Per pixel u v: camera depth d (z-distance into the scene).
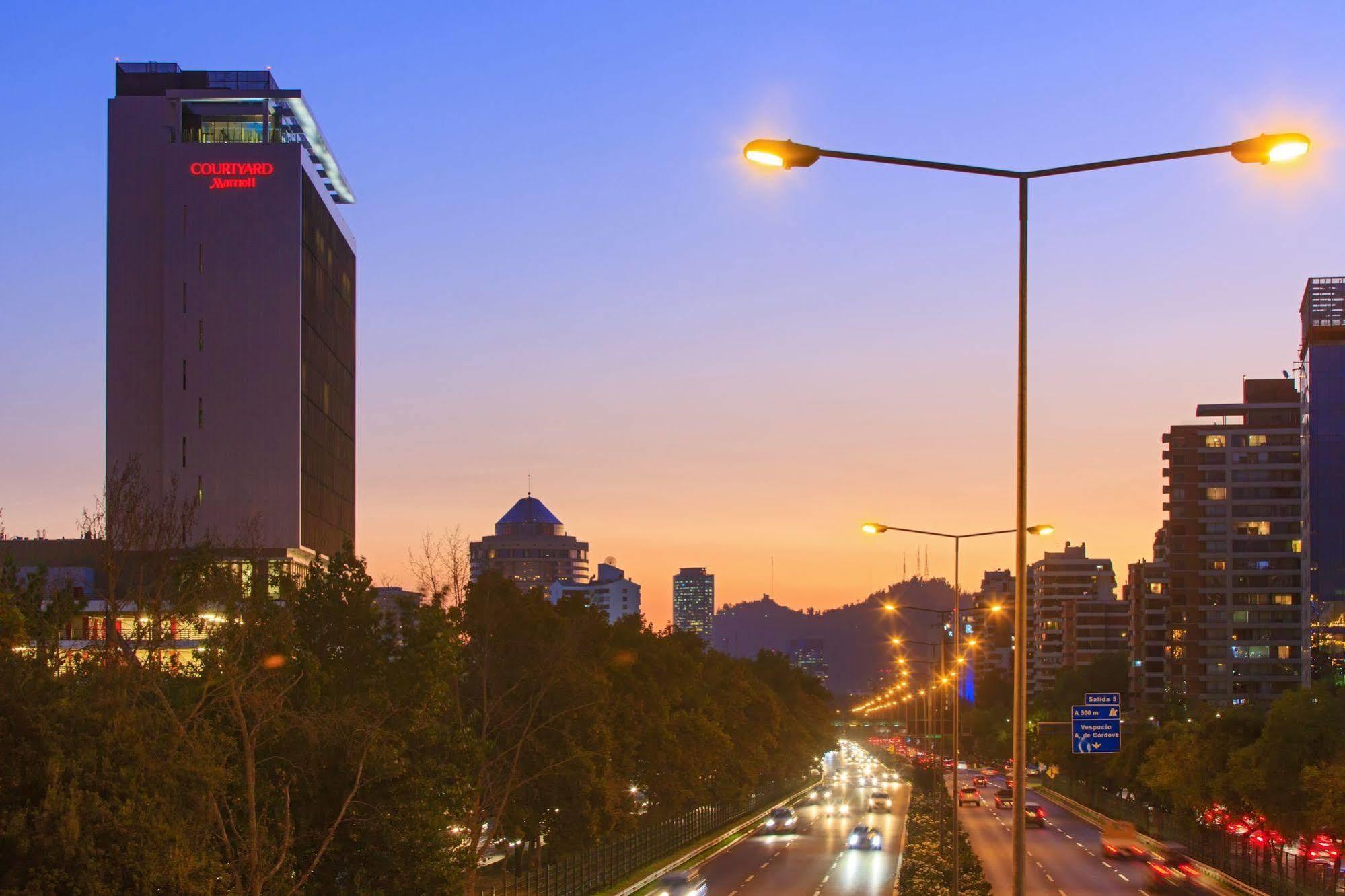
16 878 31.28
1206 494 199.88
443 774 48.81
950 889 68.62
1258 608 196.50
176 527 49.09
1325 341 180.25
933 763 149.50
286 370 162.50
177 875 33.47
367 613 52.69
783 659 198.38
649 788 97.19
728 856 99.94
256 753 45.47
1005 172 27.16
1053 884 82.94
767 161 25.00
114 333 163.25
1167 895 77.88
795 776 181.12
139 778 34.91
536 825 71.75
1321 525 173.62
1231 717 95.69
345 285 191.88
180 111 166.75
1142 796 129.50
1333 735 77.94
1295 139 23.91
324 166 190.25
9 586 39.22
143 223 164.38
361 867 46.44
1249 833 93.94
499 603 68.81
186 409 161.88
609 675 84.38
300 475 162.38
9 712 33.19
